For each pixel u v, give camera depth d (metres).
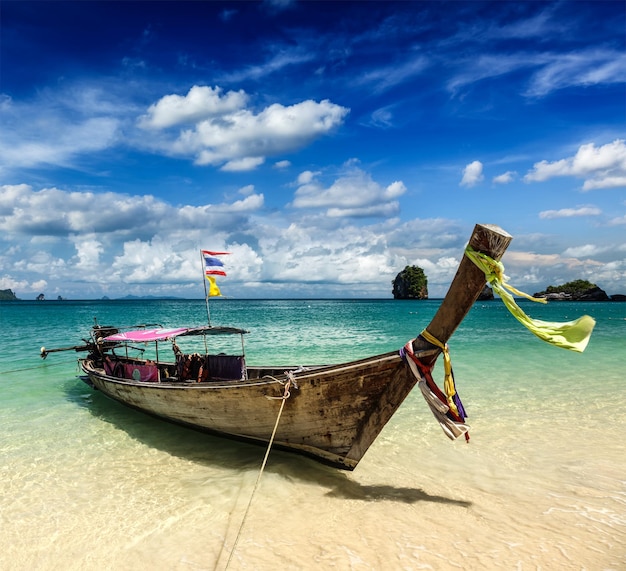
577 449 8.70
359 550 5.46
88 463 8.44
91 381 13.51
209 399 8.80
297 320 46.66
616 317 55.41
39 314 58.75
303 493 7.10
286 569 5.13
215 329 10.89
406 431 9.89
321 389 7.39
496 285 5.89
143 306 100.50
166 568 5.24
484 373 15.84
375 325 38.94
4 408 12.20
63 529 6.14
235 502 6.83
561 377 15.14
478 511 6.39
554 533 5.75
